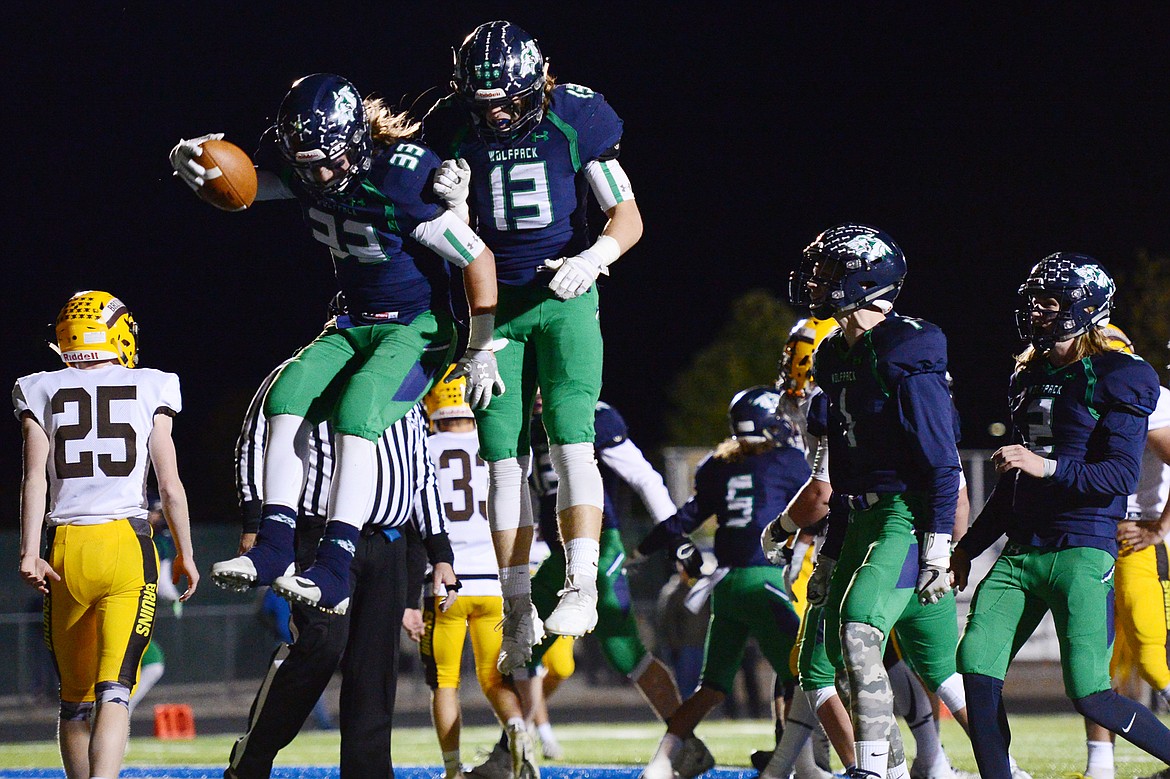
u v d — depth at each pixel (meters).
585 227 10.98
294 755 19.91
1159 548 15.09
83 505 12.18
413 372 10.31
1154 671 14.38
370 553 11.85
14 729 30.25
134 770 17.05
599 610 16.61
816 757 14.80
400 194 9.74
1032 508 11.67
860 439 11.27
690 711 15.30
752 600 14.98
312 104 9.41
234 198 9.85
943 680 12.77
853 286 11.17
